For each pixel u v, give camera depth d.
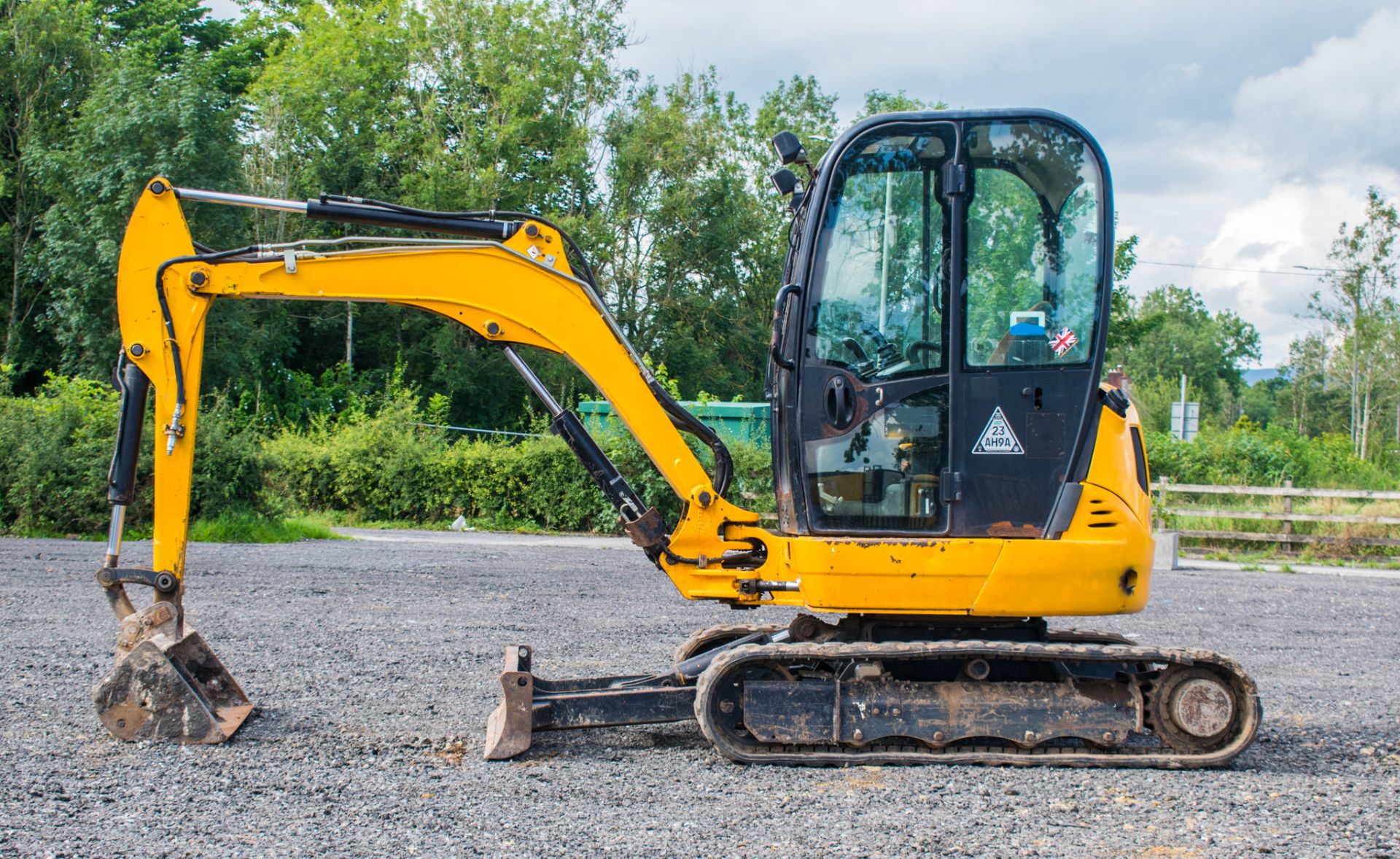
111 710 5.08
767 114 48.72
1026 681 5.20
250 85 39.84
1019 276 5.07
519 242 5.54
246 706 5.61
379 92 39.94
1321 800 4.51
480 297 5.50
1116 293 34.31
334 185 37.47
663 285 41.50
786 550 5.25
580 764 4.91
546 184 39.78
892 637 5.27
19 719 5.41
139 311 5.37
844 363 5.12
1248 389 101.50
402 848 3.75
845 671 5.07
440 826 3.99
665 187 41.09
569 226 37.47
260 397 27.12
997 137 5.07
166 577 5.32
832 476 5.13
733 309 42.34
